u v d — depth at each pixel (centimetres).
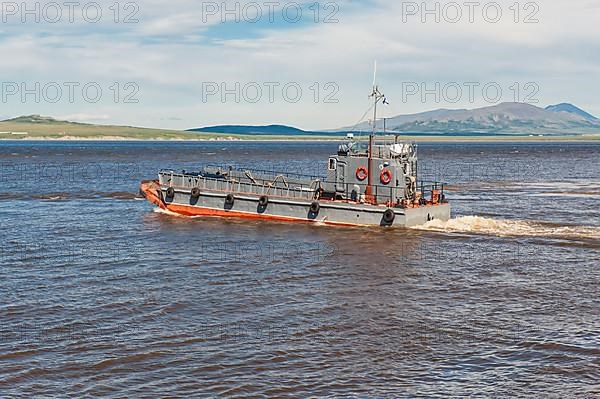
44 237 4066
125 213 5122
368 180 4406
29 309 2503
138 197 6394
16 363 1981
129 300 2634
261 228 4328
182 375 1911
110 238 4034
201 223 4544
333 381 1883
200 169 11269
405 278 3030
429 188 7669
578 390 1828
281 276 3058
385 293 2769
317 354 2073
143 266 3259
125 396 1780
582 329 2295
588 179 9300
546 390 1830
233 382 1867
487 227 4375
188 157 16812
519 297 2711
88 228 4406
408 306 2578
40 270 3161
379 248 3694
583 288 2853
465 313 2489
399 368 1973
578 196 6788
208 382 1867
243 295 2723
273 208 4562
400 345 2152
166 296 2700
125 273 3106
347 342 2177
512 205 5988
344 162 4488
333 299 2673
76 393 1797
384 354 2077
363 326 2333
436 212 4491
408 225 4244
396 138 4528
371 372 1945
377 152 4431
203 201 4784
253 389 1827
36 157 15700
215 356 2048
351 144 4541
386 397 1791
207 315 2448
